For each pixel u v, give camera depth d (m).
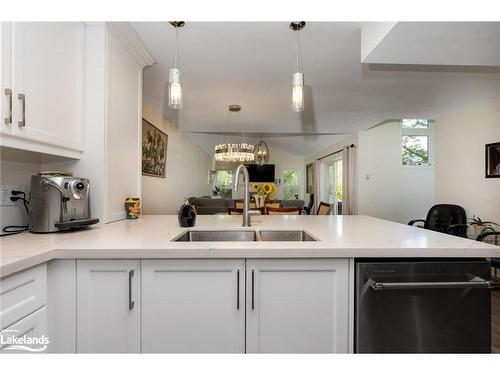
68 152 1.52
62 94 1.44
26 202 1.46
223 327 1.10
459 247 1.11
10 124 1.10
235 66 2.55
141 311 1.09
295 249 1.08
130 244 1.13
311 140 7.76
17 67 1.13
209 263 1.09
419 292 1.11
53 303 1.07
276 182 10.36
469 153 3.70
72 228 1.46
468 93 3.26
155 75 2.76
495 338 1.93
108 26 1.70
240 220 2.09
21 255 0.93
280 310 1.11
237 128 5.38
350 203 5.88
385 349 1.10
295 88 1.73
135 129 2.14
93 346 1.08
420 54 1.88
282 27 1.92
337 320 1.11
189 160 6.46
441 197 4.21
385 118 4.45
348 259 1.11
